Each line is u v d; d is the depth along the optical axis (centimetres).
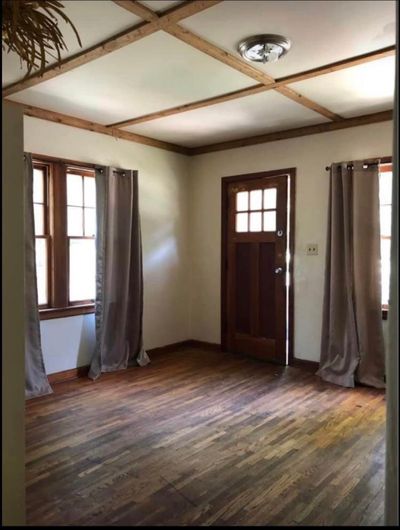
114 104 372
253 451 270
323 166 434
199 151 532
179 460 259
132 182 459
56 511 209
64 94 346
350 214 406
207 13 225
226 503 216
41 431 298
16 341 173
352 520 202
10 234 169
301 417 324
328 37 252
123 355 455
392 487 153
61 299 410
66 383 403
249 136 481
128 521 201
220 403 352
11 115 167
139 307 467
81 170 428
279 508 212
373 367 395
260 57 272
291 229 457
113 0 213
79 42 231
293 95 349
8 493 173
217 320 525
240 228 500
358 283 397
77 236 429
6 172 166
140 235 468
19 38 224
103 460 259
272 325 476
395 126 150
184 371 443
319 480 237
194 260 545
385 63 287
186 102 367
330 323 414
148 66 291
